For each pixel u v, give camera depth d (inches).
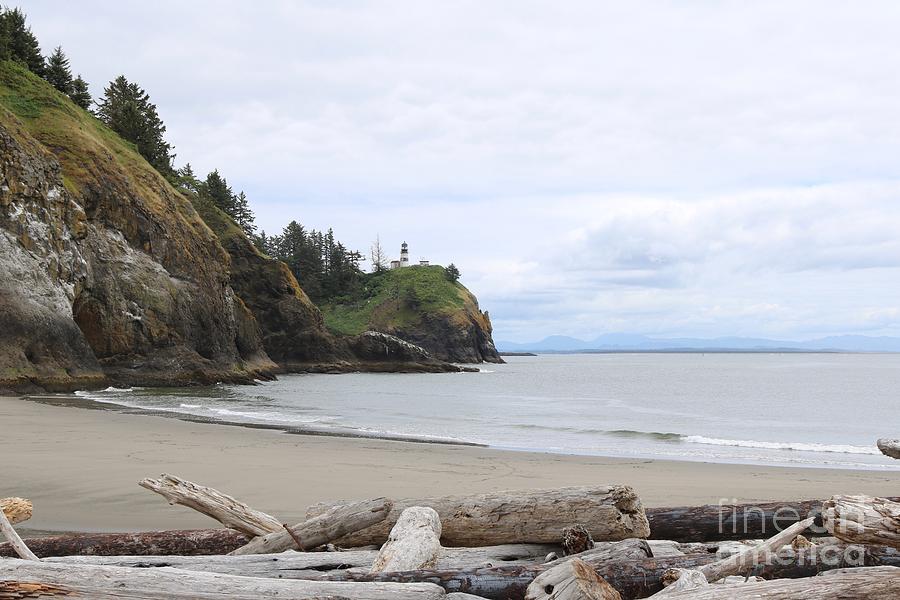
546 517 191.9
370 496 376.5
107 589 130.4
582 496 190.9
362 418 1055.0
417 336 5152.6
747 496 390.0
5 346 1312.7
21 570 132.1
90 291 1616.6
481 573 156.8
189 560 181.0
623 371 4025.6
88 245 1656.0
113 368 1657.2
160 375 1732.3
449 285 5679.1
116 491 376.8
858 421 1140.5
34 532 287.4
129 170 2092.8
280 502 358.3
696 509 224.5
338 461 518.6
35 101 1961.1
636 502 191.0
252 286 2901.1
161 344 1781.5
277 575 170.7
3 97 1911.9
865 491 417.1
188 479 420.5
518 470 491.8
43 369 1368.1
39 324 1376.7
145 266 1822.1
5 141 1443.2
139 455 520.1
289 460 517.7
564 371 4015.8
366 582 146.1
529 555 193.8
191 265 2020.2
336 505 220.2
